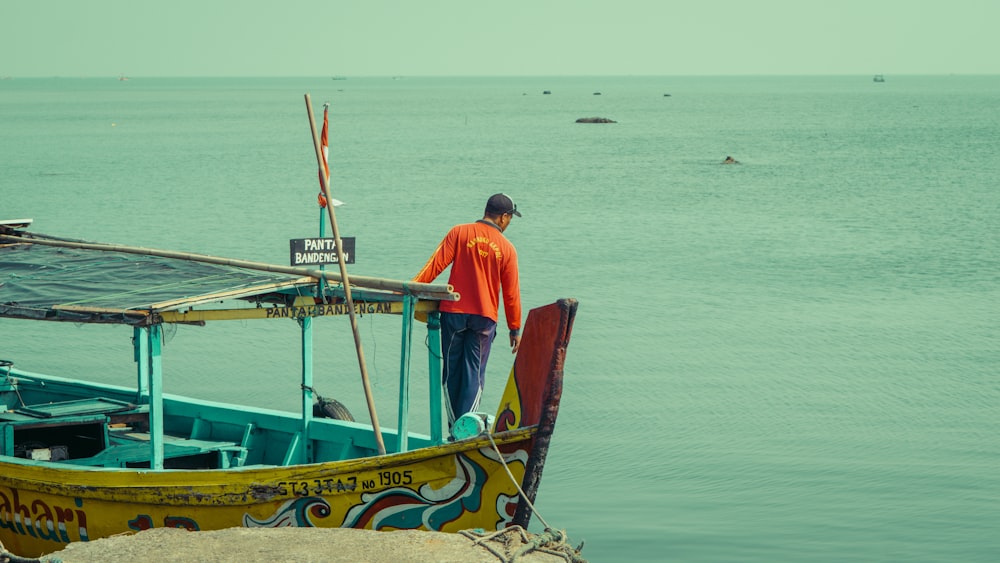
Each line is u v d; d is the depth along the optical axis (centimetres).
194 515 825
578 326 2116
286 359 1850
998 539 1059
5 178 5500
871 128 11188
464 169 6275
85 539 866
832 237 3419
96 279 926
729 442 1388
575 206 4341
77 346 1978
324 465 798
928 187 5172
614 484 1239
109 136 10075
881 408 1546
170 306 806
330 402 1033
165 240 3184
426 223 3650
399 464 785
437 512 791
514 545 733
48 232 3350
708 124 12619
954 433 1425
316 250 955
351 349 1923
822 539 1062
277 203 4312
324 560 707
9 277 942
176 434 1086
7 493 900
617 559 1018
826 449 1354
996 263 2889
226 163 6675
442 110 18200
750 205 4391
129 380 1716
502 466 763
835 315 2219
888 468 1280
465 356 904
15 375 1191
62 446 969
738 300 2384
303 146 8550
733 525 1104
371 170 6175
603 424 1480
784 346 1948
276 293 918
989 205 4350
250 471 809
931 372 1756
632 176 5812
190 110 18362
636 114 16012
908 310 2269
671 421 1486
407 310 857
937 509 1148
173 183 5234
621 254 3059
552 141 9338
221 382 1695
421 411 1527
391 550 724
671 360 1841
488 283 896
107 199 4456
